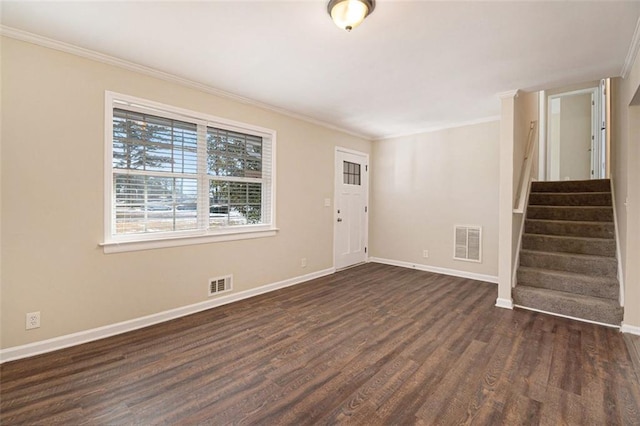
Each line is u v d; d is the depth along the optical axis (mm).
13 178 2162
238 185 3604
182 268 3061
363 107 3859
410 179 5246
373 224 5770
